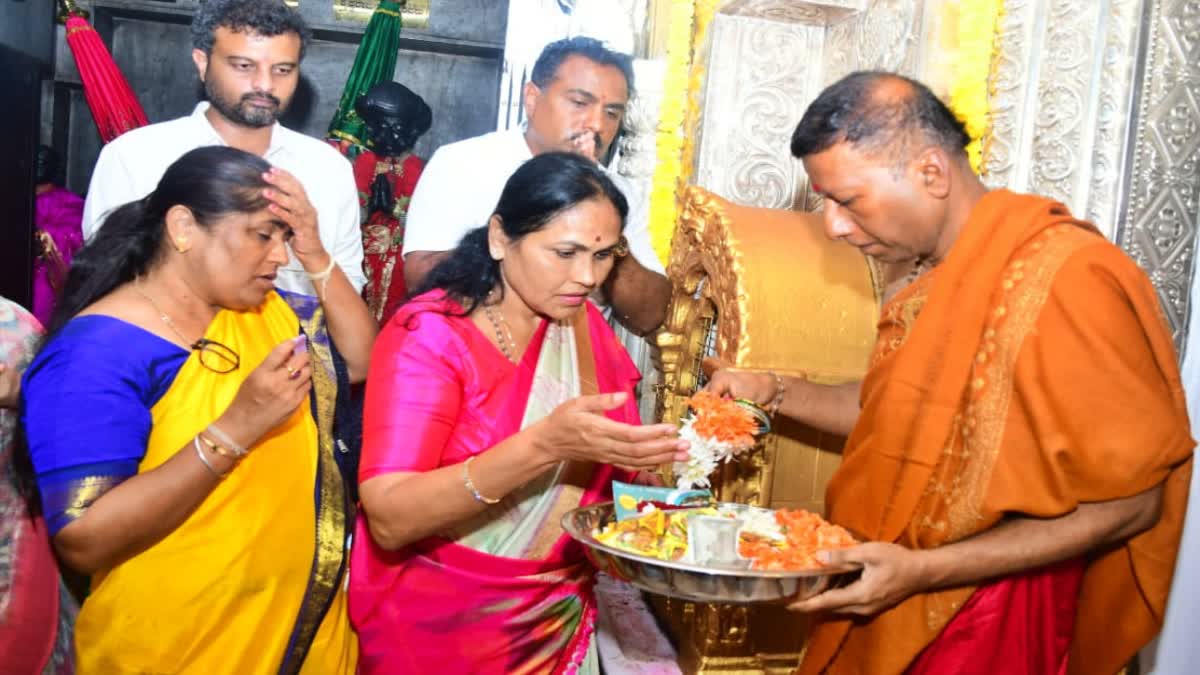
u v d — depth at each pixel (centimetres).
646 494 180
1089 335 137
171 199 164
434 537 171
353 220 287
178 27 609
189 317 170
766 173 339
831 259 238
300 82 609
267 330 184
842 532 160
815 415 204
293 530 176
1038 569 155
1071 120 221
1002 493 143
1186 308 217
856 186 150
